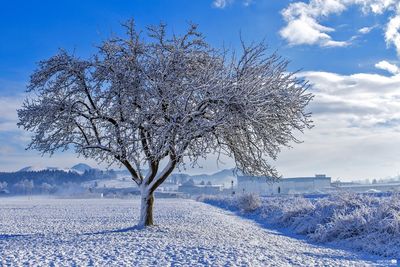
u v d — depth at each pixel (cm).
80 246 1623
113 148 2148
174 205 6059
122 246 1602
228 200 6169
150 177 2264
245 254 1441
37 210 4759
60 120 2227
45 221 3112
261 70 2033
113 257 1372
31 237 2000
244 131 2052
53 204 6712
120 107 2086
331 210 2447
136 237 1852
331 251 1684
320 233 2108
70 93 2191
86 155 2358
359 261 1412
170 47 2244
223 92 1922
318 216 2447
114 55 2194
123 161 2216
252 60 2061
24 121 2230
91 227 2517
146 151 2098
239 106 1889
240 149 2161
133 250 1509
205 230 2267
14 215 3872
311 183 12862
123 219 3195
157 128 1991
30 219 3338
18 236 2070
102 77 2155
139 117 2019
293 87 2036
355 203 2398
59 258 1362
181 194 13800
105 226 2567
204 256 1388
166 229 2141
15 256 1416
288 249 1673
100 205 6122
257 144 2131
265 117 1978
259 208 4006
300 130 2095
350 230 2003
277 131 2031
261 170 2216
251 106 1877
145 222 2245
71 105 2181
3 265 1248
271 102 1923
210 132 1992
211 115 2038
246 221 3362
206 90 1933
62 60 2230
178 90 2025
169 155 2120
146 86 2070
